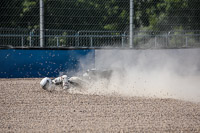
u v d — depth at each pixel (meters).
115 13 47.97
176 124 20.70
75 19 47.12
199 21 49.12
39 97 28.17
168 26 48.66
